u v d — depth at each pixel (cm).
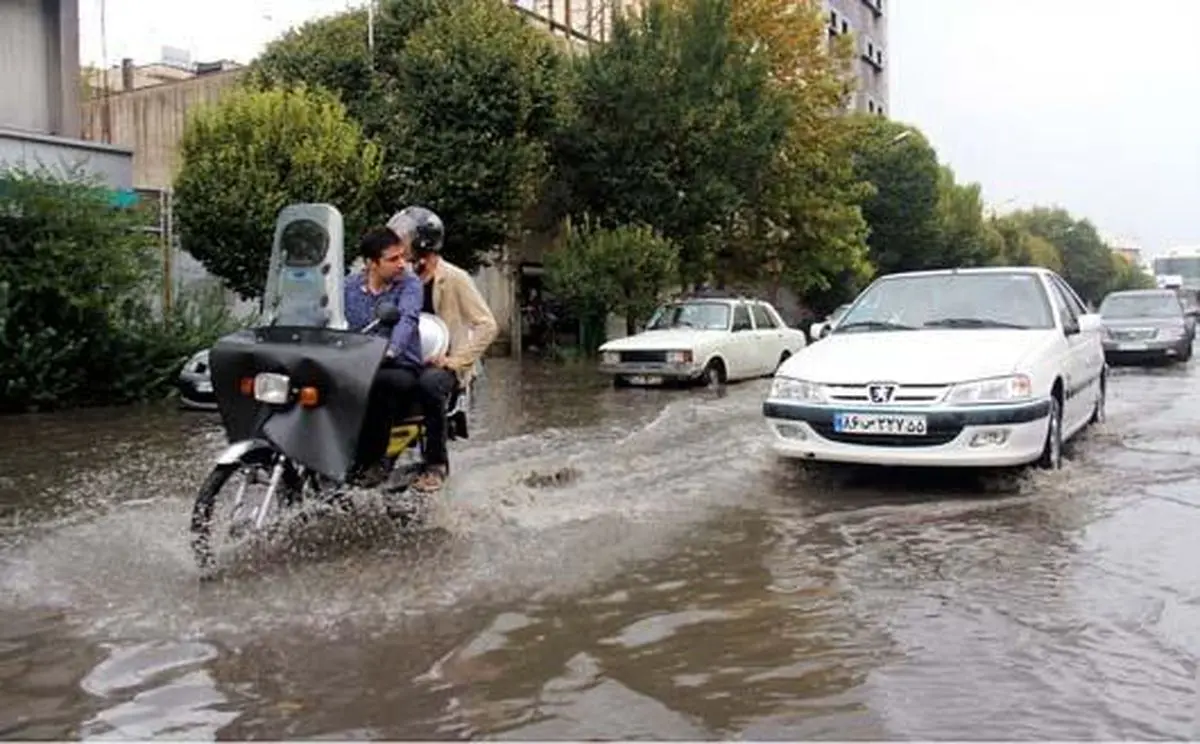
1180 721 349
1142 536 594
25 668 408
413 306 605
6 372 1309
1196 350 2586
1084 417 938
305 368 538
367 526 617
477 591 503
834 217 3117
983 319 858
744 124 2489
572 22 3073
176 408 1385
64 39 1823
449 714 365
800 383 764
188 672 403
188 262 1838
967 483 752
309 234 603
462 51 2088
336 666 408
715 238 2616
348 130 1814
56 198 1352
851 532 620
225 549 538
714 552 579
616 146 2423
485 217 2105
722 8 2541
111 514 684
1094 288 9875
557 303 2464
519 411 1318
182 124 2622
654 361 1650
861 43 6269
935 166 4659
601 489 756
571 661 413
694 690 384
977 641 430
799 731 347
